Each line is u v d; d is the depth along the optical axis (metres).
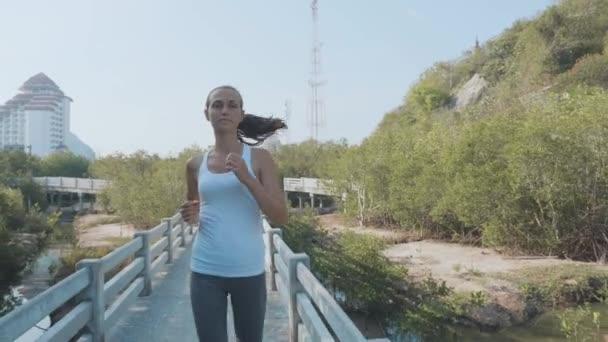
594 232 14.47
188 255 10.01
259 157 2.60
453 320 9.95
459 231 18.59
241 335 2.62
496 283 11.47
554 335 9.30
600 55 34.50
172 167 31.30
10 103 105.38
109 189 33.44
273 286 6.84
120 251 5.23
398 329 10.03
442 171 18.64
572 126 14.23
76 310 3.99
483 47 53.50
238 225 2.50
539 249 15.12
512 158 14.79
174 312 5.83
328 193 29.58
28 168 53.19
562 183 14.26
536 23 42.44
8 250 14.68
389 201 21.69
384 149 24.28
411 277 12.10
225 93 2.58
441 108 50.72
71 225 33.16
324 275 11.96
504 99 34.66
